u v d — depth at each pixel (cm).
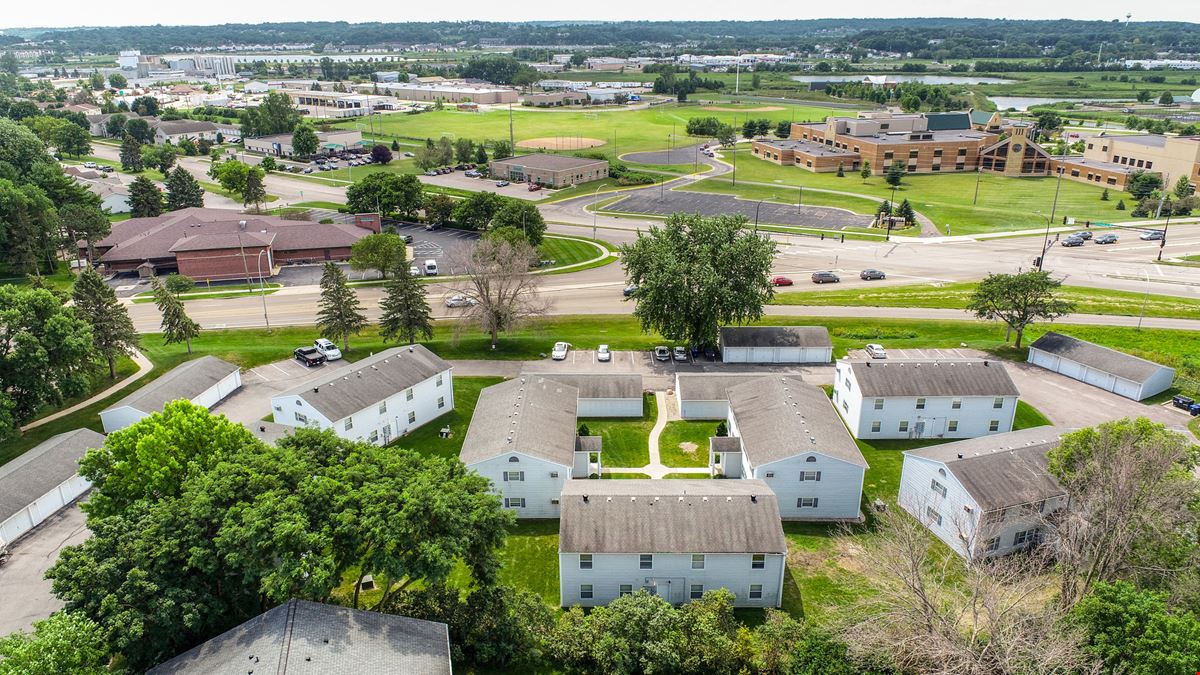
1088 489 4678
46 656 3083
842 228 15250
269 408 7575
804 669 3872
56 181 14662
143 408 6806
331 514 3984
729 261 8431
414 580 4097
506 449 5772
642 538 4884
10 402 6238
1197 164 17212
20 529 5538
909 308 10488
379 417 6912
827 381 8256
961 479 5334
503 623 4203
